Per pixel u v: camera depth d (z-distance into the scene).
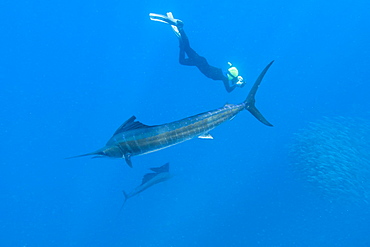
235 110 5.37
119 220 17.98
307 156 14.34
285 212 15.23
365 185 13.16
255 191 16.92
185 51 10.77
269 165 17.98
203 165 19.28
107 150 4.72
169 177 11.09
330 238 13.09
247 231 14.95
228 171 18.42
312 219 14.41
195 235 15.64
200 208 17.02
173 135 4.94
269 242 13.99
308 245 12.99
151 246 15.73
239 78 10.78
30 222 19.16
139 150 4.96
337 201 14.23
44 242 17.83
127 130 4.91
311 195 15.38
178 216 17.11
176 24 10.34
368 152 13.31
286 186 16.48
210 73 10.93
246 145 19.70
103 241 16.91
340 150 13.55
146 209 18.11
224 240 14.87
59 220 18.95
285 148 18.23
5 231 18.56
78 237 17.66
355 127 14.24
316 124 14.88
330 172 13.66
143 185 10.66
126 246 16.28
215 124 5.25
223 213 16.34
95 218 18.48
